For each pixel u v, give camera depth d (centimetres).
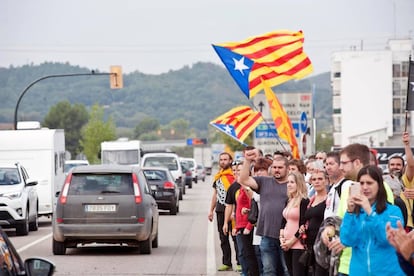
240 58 2972
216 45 2964
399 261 1038
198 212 6084
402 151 5491
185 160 13075
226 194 2538
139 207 3106
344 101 18212
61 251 3142
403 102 18188
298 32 2897
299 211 1850
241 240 2256
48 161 5131
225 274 2617
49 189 5103
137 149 9319
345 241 1314
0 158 5141
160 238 3934
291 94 6531
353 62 18188
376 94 18125
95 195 3102
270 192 2019
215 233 4222
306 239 1758
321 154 2344
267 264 2025
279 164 2006
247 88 2983
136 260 2992
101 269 2725
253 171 2273
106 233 3084
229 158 2709
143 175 3316
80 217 3089
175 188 5728
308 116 6531
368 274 1294
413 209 1942
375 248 1291
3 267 960
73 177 3150
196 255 3181
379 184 1292
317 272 1664
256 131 6588
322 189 1747
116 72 7994
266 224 2012
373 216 1288
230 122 3575
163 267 2792
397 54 18275
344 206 1496
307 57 2897
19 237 4041
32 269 1028
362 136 16988
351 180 1545
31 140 5141
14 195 4097
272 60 2902
